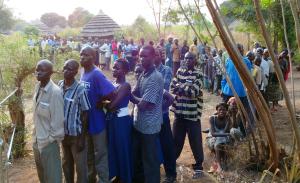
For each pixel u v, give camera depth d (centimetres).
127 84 447
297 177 445
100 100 439
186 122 523
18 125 614
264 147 532
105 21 2748
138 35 2359
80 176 431
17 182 519
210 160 596
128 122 459
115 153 457
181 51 1403
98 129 441
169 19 1362
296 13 377
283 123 818
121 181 467
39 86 402
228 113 577
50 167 406
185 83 506
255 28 1326
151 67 436
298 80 1466
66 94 419
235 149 559
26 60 612
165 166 507
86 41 2245
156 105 439
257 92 450
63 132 404
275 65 388
